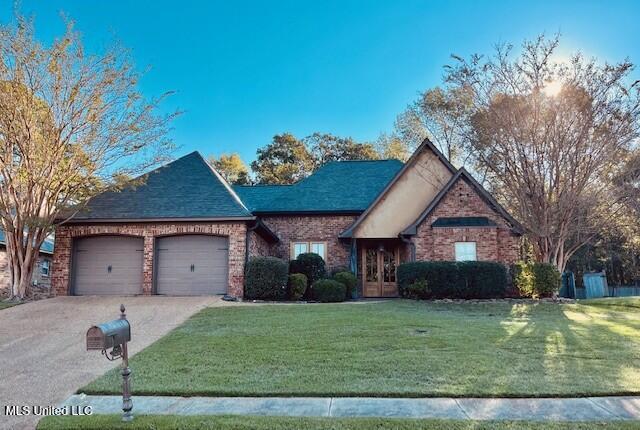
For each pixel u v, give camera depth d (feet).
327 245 65.36
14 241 49.93
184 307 43.32
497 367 23.76
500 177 59.98
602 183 56.75
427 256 55.62
